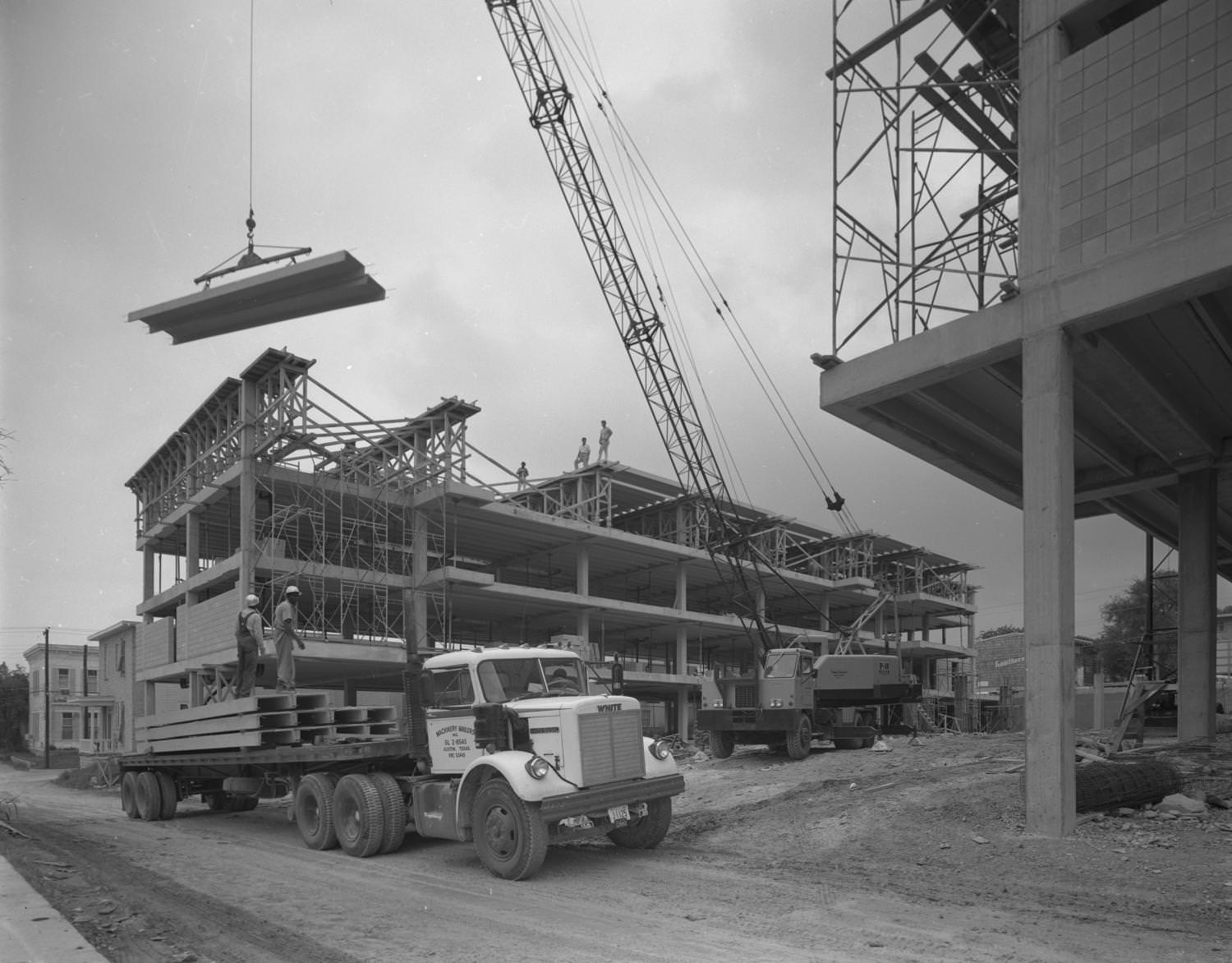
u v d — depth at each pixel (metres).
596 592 60.88
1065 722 12.15
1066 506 12.65
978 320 13.83
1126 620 66.88
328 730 15.05
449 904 9.56
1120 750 20.27
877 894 9.56
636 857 12.11
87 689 76.44
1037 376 13.04
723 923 8.54
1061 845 11.46
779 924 8.46
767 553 55.22
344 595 37.16
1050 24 13.45
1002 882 10.02
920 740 28.08
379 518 39.00
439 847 13.43
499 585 40.97
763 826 14.47
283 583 33.66
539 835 10.70
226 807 19.83
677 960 7.38
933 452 19.25
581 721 11.36
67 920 7.64
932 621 75.69
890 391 15.37
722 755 26.92
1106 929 8.02
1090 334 13.48
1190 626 22.53
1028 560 12.76
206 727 16.48
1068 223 12.97
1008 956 7.32
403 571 37.75
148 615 43.66
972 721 63.03
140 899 9.75
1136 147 12.37
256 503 36.12
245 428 32.72
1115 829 12.09
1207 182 11.69
